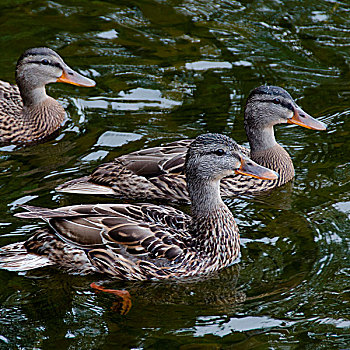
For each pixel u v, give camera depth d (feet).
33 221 40.47
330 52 60.13
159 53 60.13
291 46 61.16
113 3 67.97
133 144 48.39
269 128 46.75
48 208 39.88
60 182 44.27
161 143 48.39
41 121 50.98
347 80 56.44
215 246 37.06
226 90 55.16
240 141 49.26
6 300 34.50
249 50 60.59
